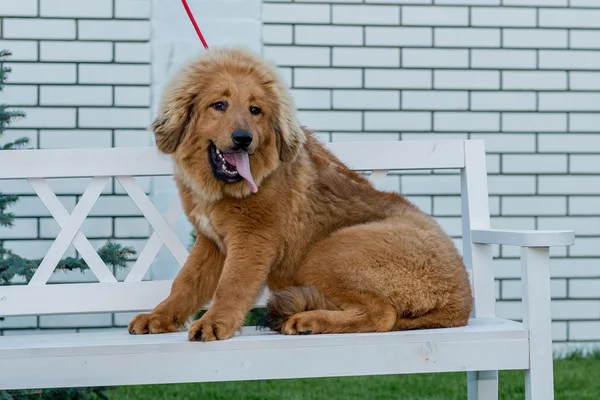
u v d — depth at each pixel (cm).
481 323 625
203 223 609
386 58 998
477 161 702
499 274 1014
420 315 581
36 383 516
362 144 700
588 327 1022
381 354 540
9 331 955
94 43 962
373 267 572
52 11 955
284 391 896
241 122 562
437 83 1004
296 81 989
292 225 605
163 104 601
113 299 661
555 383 883
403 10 998
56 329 964
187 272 619
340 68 993
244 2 980
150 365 522
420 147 702
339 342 536
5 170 664
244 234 585
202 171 592
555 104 1019
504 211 1016
